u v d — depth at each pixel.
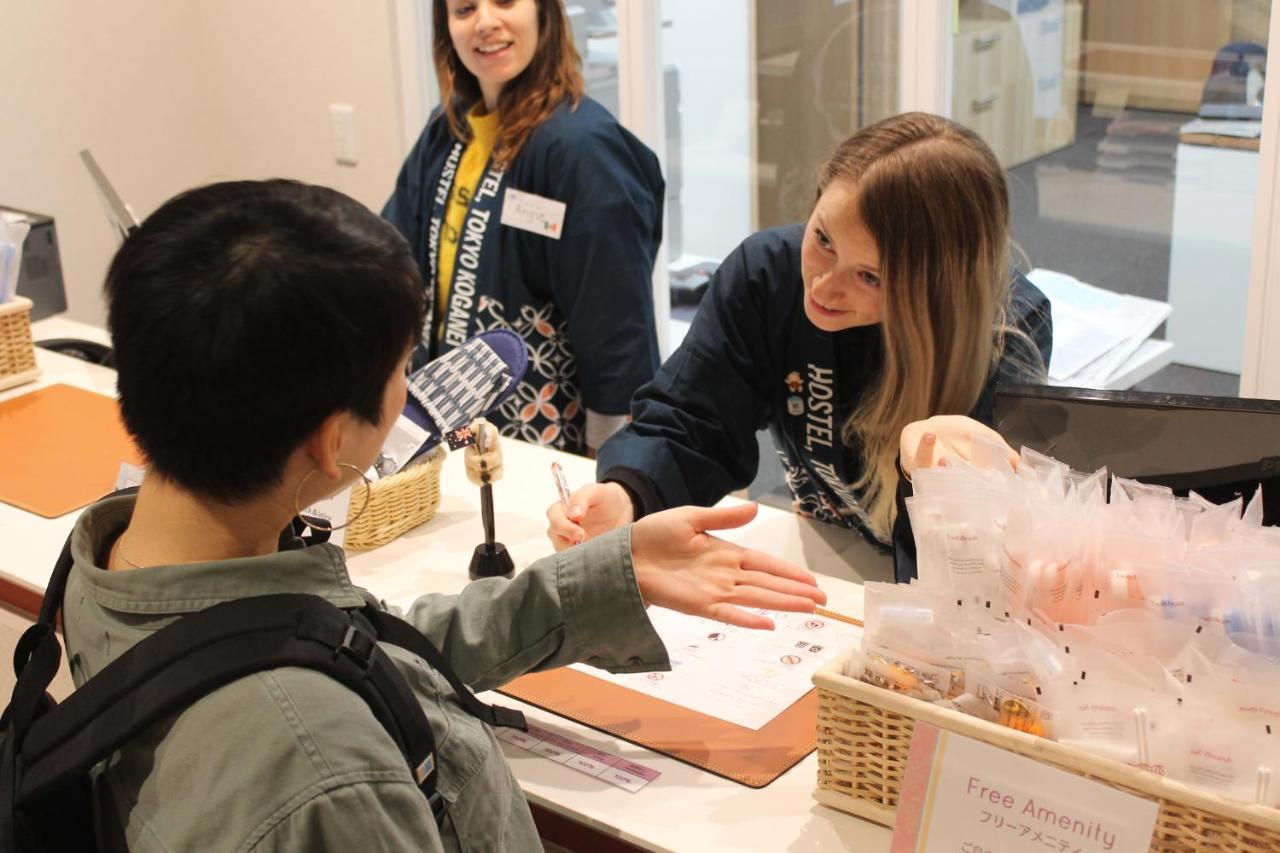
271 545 0.93
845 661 1.18
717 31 3.36
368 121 3.84
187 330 0.81
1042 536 1.10
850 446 1.84
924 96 3.02
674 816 1.22
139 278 0.83
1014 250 1.75
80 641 0.92
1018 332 1.69
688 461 1.84
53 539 1.85
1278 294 2.67
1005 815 1.05
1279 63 2.54
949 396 1.61
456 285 2.84
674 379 1.88
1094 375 2.53
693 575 1.24
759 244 1.86
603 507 1.73
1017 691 1.08
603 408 2.76
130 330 0.83
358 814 0.82
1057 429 1.38
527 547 1.78
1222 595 1.07
